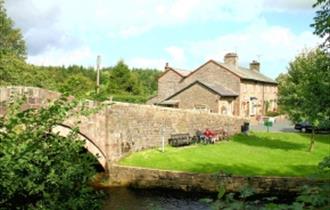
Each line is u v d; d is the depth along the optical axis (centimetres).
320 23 943
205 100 4450
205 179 2120
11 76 3384
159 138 2880
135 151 2656
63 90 535
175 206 1872
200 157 2556
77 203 507
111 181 2367
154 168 2303
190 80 5116
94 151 2353
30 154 477
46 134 523
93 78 8969
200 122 3300
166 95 5322
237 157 2575
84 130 2273
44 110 514
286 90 2766
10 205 491
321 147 3009
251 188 472
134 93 7431
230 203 471
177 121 3056
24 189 485
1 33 4588
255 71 5869
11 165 464
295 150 2867
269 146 3042
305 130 3972
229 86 4853
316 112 1034
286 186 2016
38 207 490
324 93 1033
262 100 5550
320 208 448
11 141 475
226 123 3594
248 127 3703
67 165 509
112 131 2461
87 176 533
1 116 530
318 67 1059
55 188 505
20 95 614
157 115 2859
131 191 2198
